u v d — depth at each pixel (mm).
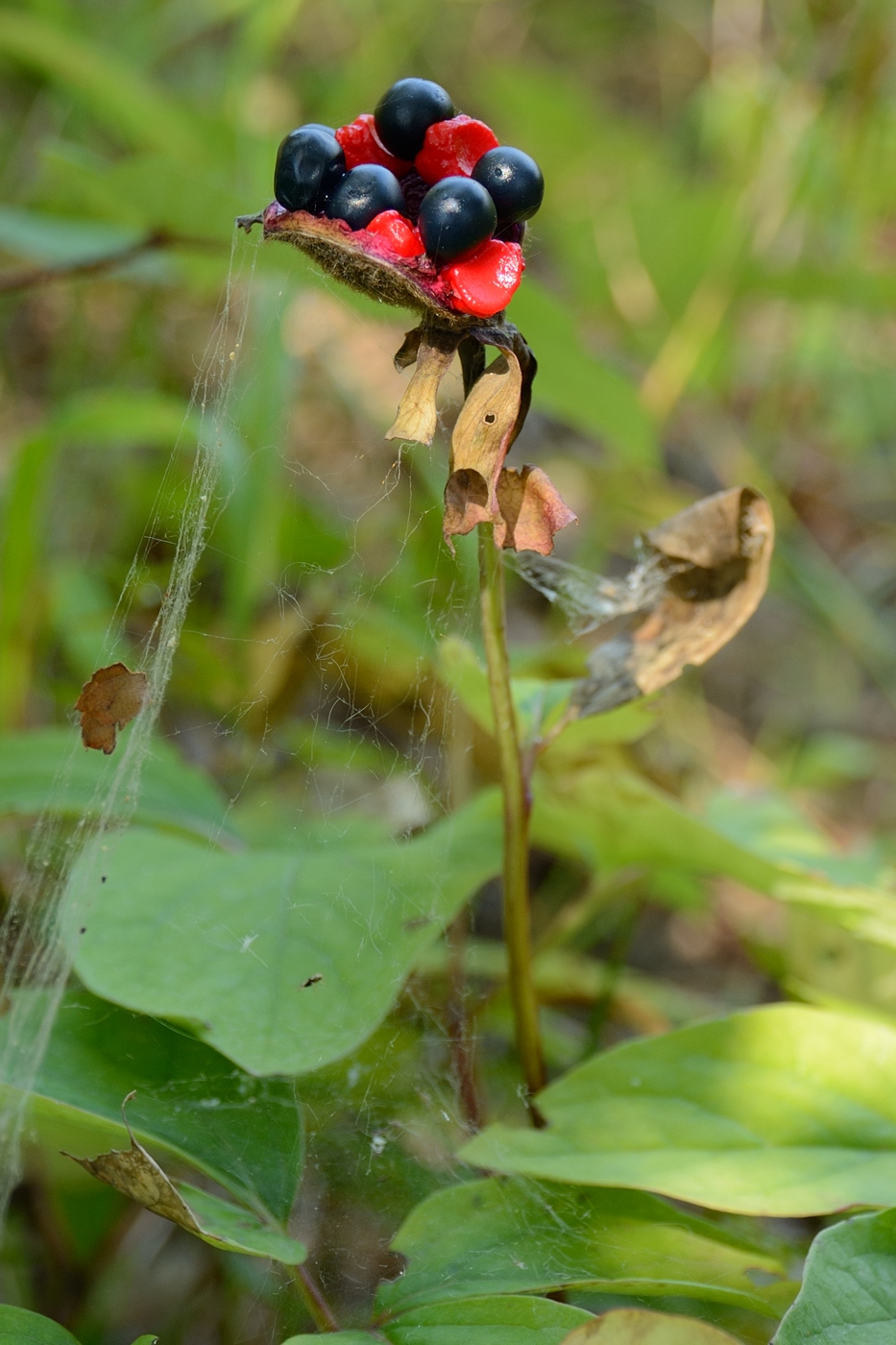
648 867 647
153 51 1202
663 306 1170
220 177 933
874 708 1181
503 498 563
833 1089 592
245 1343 625
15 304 1149
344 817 680
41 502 736
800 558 1228
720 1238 594
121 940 599
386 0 1353
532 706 613
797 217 1173
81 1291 644
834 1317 558
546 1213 585
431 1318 565
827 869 672
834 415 1477
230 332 1149
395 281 554
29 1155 635
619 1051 598
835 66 1047
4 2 1030
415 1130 619
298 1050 583
